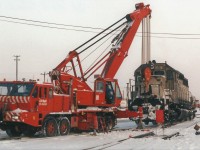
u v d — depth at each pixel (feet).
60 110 64.03
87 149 42.14
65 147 44.37
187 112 124.16
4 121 57.06
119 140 53.52
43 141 51.67
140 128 77.56
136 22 80.23
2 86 60.08
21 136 61.77
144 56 83.25
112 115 77.97
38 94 59.16
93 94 72.90
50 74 69.10
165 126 88.94
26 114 56.29
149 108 88.69
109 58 76.07
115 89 77.56
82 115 70.59
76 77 71.36
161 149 42.11
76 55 72.79
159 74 96.63
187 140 53.11
